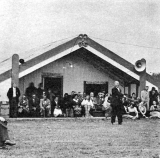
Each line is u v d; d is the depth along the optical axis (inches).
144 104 946.1
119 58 1046.4
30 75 1041.5
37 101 914.7
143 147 407.5
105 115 914.1
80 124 719.1
